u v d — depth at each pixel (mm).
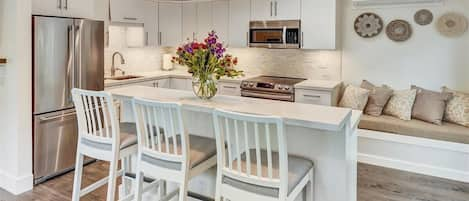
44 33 3223
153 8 5320
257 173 1831
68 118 3555
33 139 3264
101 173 3648
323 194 2238
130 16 4934
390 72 4512
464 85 4094
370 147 3992
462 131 3523
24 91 3125
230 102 2449
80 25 3541
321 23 4516
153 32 5352
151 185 2590
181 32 5559
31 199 3029
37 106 3246
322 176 2227
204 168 2229
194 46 2428
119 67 5309
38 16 3160
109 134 2438
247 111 2133
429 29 4227
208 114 2568
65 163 3588
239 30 5109
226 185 1942
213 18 5301
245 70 5574
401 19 4371
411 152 3758
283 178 1764
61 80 3418
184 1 5484
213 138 2516
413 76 4379
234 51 5621
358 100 4297
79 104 2465
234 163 2096
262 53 5406
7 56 3137
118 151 2359
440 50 4188
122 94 2693
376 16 4504
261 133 2336
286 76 5254
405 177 3619
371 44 4594
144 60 5777
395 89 4500
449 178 3574
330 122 1855
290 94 4461
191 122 2664
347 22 4715
